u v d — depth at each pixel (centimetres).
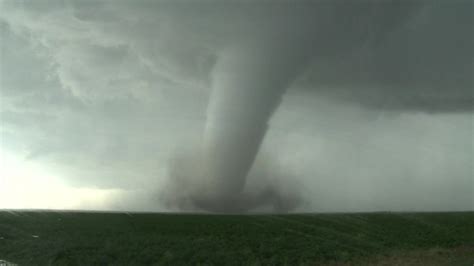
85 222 3095
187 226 2995
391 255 2241
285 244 2448
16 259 2172
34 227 2855
